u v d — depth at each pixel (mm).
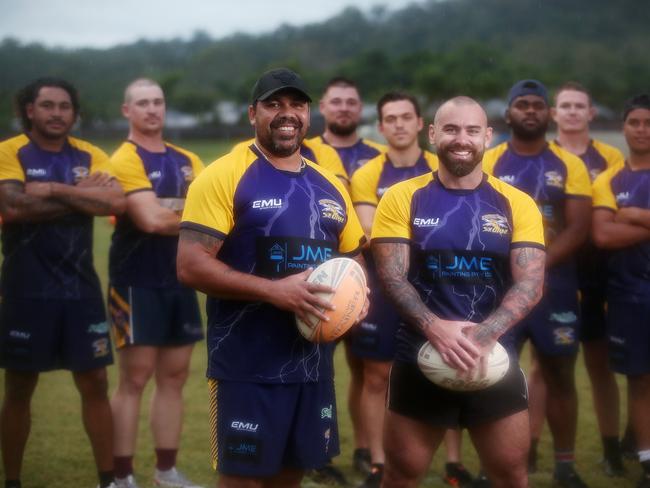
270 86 4184
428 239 4406
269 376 4176
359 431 6395
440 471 6348
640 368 5805
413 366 4410
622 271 5871
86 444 6770
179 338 6027
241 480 4195
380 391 6000
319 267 4129
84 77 105125
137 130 6191
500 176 6164
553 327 5953
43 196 5445
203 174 4223
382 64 70375
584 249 6426
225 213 4168
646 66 92062
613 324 5926
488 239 4383
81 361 5578
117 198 5660
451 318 4367
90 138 48125
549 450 6785
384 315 5945
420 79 48281
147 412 7605
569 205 6094
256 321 4191
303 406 4258
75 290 5570
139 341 5879
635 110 5898
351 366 6395
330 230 4312
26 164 5594
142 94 6133
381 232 4480
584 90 7258
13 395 5609
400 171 6363
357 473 6285
